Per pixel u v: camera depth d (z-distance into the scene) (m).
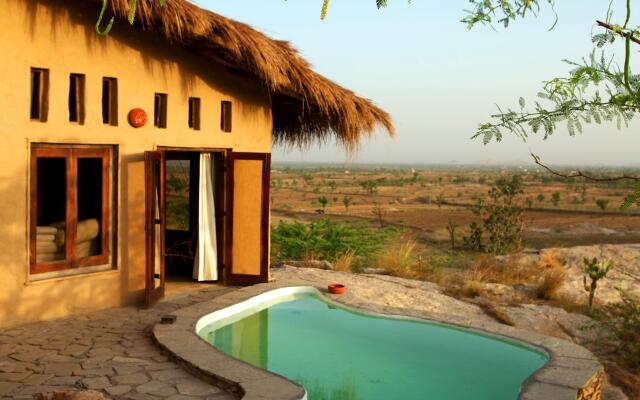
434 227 35.50
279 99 10.41
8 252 6.80
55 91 7.15
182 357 5.63
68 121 7.29
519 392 5.20
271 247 15.34
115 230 7.92
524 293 11.65
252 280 9.44
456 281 12.31
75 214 7.48
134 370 5.48
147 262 7.83
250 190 9.51
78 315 7.41
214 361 5.52
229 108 9.38
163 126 8.43
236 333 7.54
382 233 18.23
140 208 8.15
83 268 7.60
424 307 9.44
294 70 8.63
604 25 1.34
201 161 9.38
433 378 6.12
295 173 159.00
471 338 7.50
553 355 6.44
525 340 7.09
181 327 6.68
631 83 1.33
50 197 7.65
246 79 9.55
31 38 6.90
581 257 15.39
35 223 7.08
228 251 9.52
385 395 5.65
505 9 1.55
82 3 7.36
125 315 7.48
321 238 15.34
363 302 8.82
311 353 6.83
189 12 7.22
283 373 6.20
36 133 6.98
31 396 4.75
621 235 31.86
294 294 9.32
